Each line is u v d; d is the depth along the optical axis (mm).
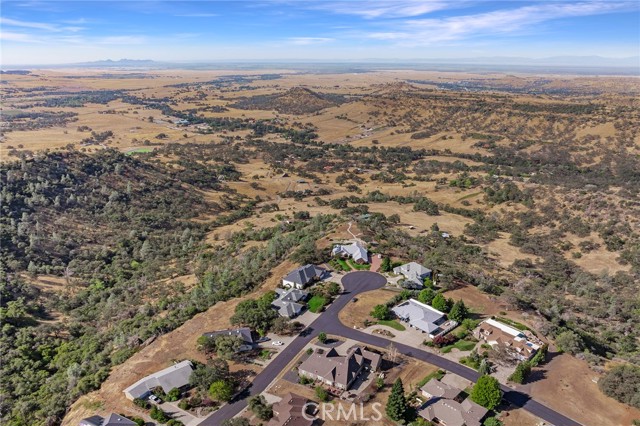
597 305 115812
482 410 64125
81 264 144250
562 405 68188
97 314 116250
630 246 145000
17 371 91750
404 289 100625
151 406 67438
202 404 67688
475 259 139375
